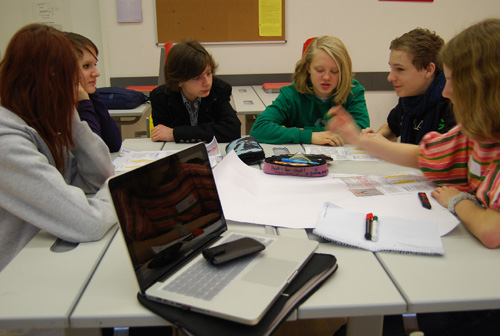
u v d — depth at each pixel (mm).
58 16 3785
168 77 2137
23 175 938
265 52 3877
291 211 1106
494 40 898
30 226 1062
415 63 1771
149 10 3697
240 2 3736
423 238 944
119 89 2986
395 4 3826
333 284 798
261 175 1394
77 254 916
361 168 1488
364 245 925
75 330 844
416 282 800
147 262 758
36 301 749
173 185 867
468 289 776
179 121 2250
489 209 970
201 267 800
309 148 1787
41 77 1029
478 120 941
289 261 807
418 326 979
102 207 1014
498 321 1033
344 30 3865
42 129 1073
